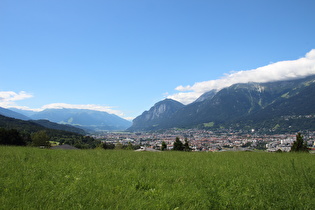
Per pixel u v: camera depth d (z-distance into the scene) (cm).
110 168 1046
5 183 676
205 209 548
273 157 1820
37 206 506
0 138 5538
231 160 1574
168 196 620
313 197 645
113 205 536
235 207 570
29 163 1119
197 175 941
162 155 1962
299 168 1112
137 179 816
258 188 715
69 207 515
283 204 576
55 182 742
